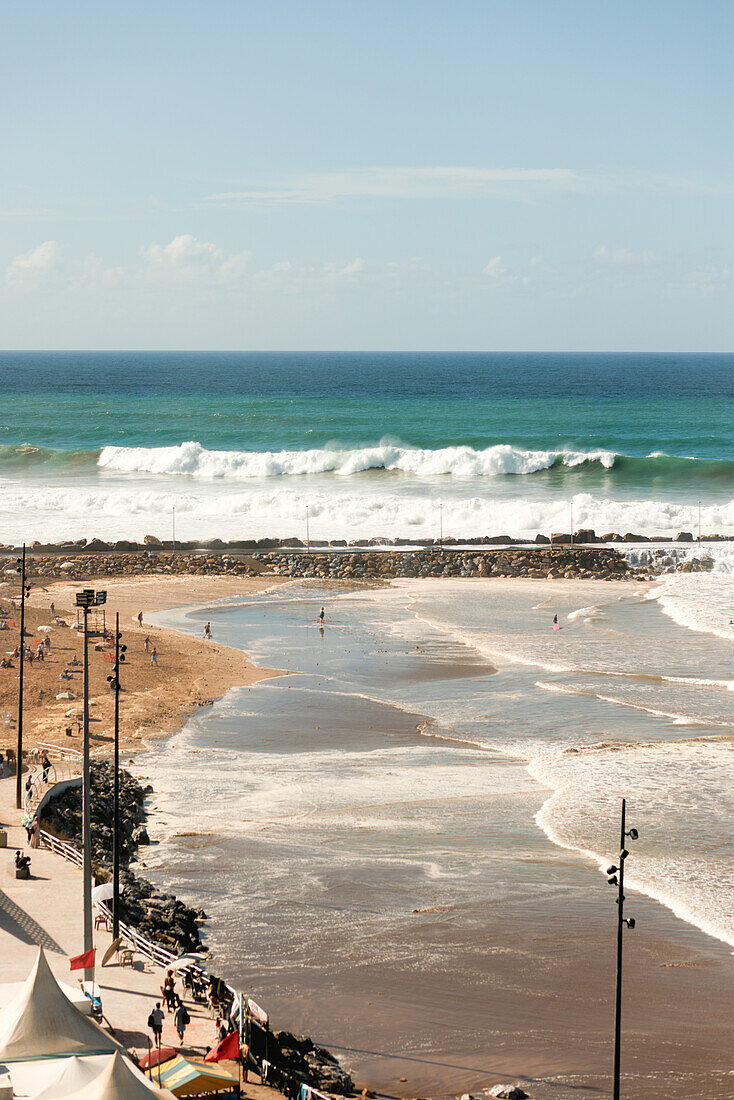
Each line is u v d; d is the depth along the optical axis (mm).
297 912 35406
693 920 34219
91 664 68625
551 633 81562
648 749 53469
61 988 25109
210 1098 22531
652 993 29906
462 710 61438
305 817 44438
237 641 78562
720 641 78375
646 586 100062
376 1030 28078
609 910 35156
